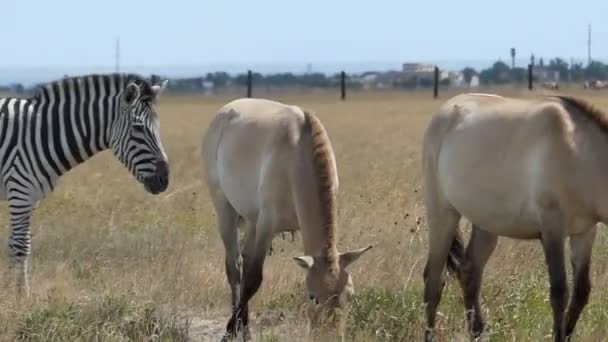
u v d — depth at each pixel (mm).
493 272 26812
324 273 20203
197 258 29750
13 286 25922
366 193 38469
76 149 26984
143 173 25922
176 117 91562
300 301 24656
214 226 33906
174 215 35906
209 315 25016
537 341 21141
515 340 21219
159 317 23234
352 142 62562
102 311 23125
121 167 51125
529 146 20172
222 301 25875
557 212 19906
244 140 23906
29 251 26953
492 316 22859
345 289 20203
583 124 19984
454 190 21656
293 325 22969
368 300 23531
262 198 22750
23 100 27359
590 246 20891
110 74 26938
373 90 169250
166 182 26047
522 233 21016
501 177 20578
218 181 25328
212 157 25453
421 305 22859
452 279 25234
